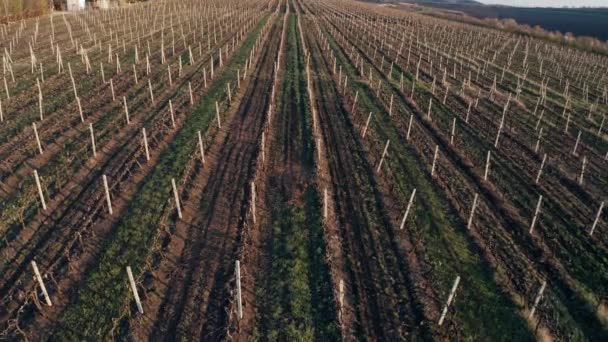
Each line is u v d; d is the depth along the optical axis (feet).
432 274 54.29
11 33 173.88
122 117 93.61
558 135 102.22
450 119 106.52
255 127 93.25
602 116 116.98
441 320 46.42
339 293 47.96
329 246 57.11
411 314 48.88
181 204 64.90
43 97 102.27
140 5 288.10
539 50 209.97
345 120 100.07
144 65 134.10
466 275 54.80
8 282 50.72
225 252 56.13
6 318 46.03
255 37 187.73
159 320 46.39
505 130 102.17
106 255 54.54
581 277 56.54
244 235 58.08
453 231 63.10
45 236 58.13
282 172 75.82
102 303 47.85
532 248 61.26
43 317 46.29
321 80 128.98
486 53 197.77
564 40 233.96
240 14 266.77
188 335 44.86
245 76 126.72
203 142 83.92
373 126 97.76
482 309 49.93
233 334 44.78
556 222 67.56
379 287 52.21
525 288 53.36
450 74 150.82
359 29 238.48
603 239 64.34
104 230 59.31
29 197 65.26
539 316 49.21
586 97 134.92
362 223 63.31
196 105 102.58
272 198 67.97
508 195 74.08
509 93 134.31
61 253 55.11
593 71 167.84
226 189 69.87
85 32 183.32
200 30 202.59
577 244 62.75
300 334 45.39
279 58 150.10
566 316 50.06
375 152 84.94
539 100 127.44
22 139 81.87
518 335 46.93
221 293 49.70
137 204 64.54
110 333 44.14
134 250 55.42
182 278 51.90
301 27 227.61
